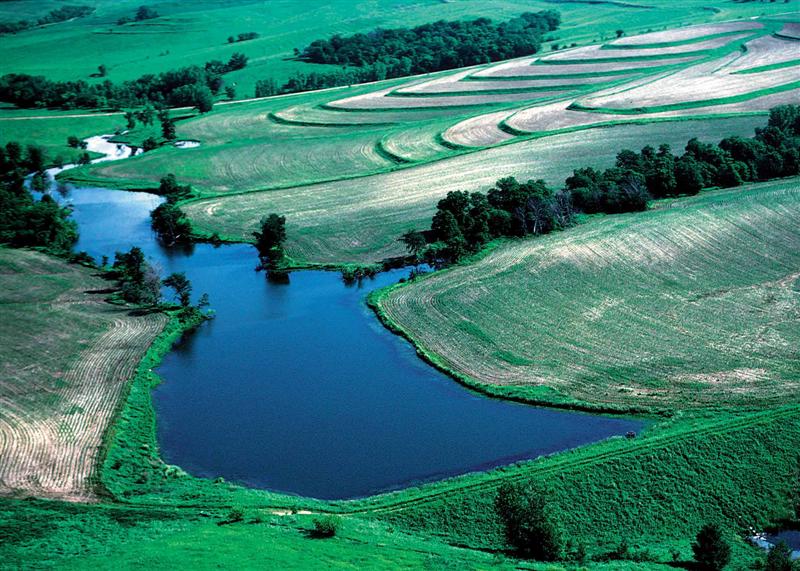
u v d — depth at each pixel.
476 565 57.72
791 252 122.50
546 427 81.06
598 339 98.56
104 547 57.75
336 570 54.09
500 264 122.88
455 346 98.88
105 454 76.94
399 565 56.44
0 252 134.75
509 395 86.62
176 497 70.50
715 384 86.31
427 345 99.44
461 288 115.12
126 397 87.88
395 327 104.50
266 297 117.19
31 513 64.69
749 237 128.50
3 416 83.56
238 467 76.44
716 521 67.81
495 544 64.62
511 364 93.81
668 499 69.50
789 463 72.75
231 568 52.91
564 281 115.69
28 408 85.19
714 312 104.06
